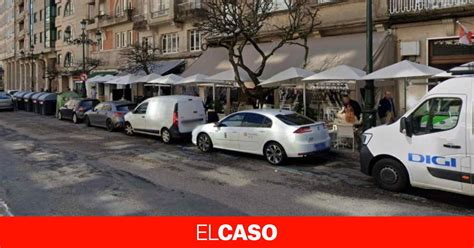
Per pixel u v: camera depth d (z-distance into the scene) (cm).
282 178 880
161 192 751
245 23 1712
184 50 2684
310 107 1761
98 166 1002
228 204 676
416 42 1509
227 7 1549
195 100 1475
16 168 969
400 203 684
